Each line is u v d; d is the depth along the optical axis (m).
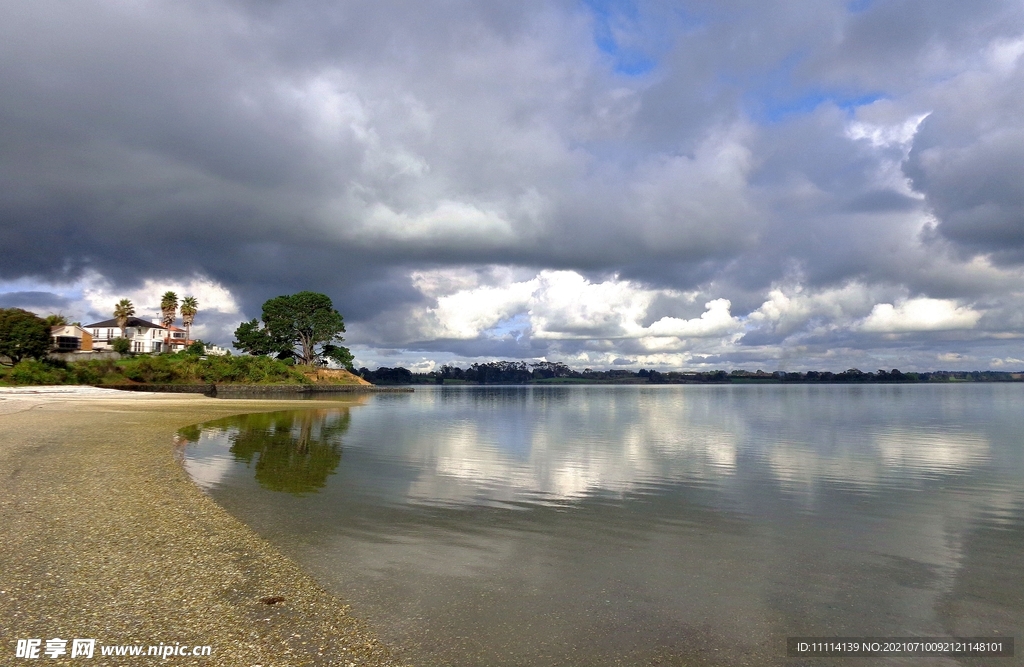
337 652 7.47
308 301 147.50
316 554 11.52
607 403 98.38
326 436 34.53
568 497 17.92
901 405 88.62
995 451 30.94
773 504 17.38
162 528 12.60
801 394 160.62
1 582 9.05
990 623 9.08
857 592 10.29
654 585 10.38
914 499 18.34
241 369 116.31
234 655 7.24
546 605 9.33
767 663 7.69
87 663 6.81
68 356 109.19
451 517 14.99
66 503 14.31
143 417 41.16
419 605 9.13
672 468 24.30
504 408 76.81
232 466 22.16
